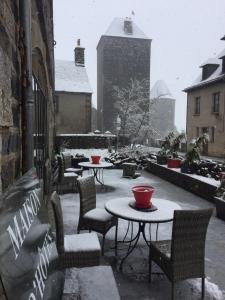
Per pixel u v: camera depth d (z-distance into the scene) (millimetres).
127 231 3863
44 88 5938
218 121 18250
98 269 2219
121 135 16906
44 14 4258
